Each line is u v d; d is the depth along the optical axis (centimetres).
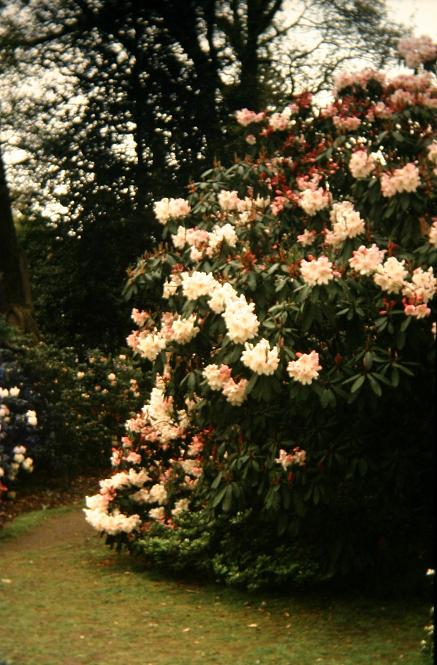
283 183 814
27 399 1156
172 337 698
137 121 1789
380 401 635
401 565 664
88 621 613
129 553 804
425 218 710
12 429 1082
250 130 879
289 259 669
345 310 618
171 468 795
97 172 1761
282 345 616
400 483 630
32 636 575
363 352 611
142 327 798
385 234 709
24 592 684
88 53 1819
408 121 797
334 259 674
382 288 621
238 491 651
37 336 1634
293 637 579
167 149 1772
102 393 1323
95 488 1184
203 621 616
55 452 1197
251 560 698
